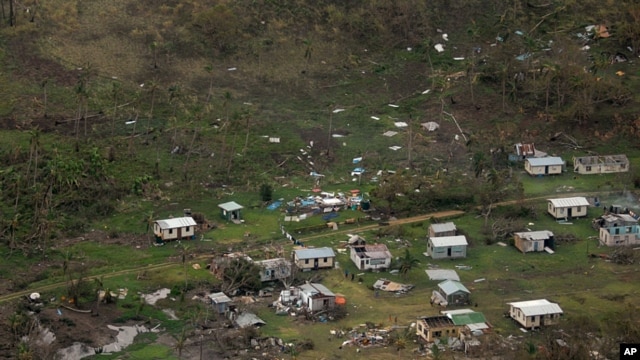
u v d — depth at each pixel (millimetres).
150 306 128000
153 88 179750
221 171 167375
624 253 145125
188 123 178375
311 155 174500
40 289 129875
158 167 165250
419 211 159625
